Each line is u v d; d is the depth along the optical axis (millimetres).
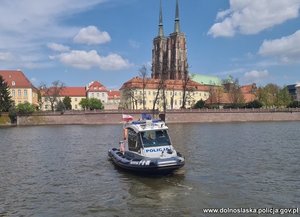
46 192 20562
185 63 193375
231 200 18141
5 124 111438
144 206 17359
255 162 29672
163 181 22516
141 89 173625
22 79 155500
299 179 22969
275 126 88500
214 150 37594
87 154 36812
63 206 17656
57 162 31672
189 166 27766
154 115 121312
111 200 18547
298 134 59812
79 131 75562
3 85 119812
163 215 15977
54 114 114500
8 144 48500
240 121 124312
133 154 26250
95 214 16312
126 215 16078
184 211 16484
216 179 23031
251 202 17750
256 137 54094
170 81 186625
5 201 18719
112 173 25797
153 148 25000
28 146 45531
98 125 104125
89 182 23000
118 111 118250
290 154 34438
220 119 125062
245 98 178250
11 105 117312
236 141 47688
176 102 182000
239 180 22734
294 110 132500
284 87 165500
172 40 195250
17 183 23094
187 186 21156
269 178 23328
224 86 174750
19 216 16219
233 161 30219
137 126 26219
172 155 24656
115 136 60531
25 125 108375
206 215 15883
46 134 67375
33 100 160375
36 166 29641
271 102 156625
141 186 21391
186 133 63531
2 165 30312
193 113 122562
